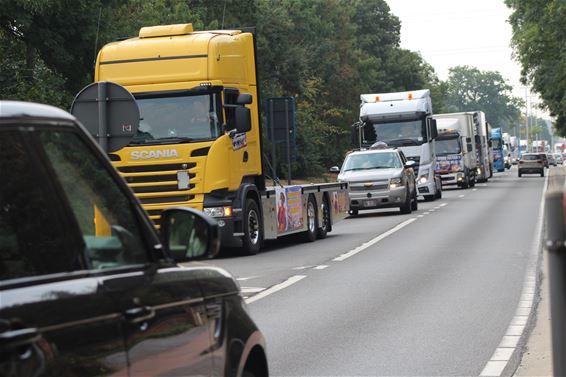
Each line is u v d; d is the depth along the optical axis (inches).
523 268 1433.3
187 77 1678.2
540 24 5649.6
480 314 1026.7
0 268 293.1
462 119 5142.7
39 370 274.4
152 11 4485.7
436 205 3368.6
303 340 890.1
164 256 378.0
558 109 6422.2
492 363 780.6
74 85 3548.2
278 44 6363.2
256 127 1800.0
